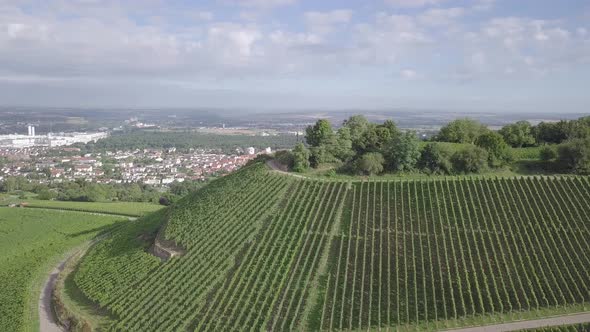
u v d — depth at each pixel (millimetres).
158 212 116625
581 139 93312
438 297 63062
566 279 64312
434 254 70938
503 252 69812
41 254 100375
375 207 83062
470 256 69250
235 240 78938
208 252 77812
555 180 85625
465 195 83812
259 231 80188
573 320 57688
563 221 74938
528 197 81688
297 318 61438
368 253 72500
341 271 69188
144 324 64625
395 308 62000
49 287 83312
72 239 110562
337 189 89688
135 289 73188
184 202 103688
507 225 75062
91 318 68438
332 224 78750
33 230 121188
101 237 110250
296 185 92000
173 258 79312
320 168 100375
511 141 111812
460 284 63781
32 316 71812
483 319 58938
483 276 65000
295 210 84000
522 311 59719
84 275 82750
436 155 95312
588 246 69438
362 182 91188
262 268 70938
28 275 88125
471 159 93875
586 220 74875
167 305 67625
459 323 58750
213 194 97562
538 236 72438
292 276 68312
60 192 193625
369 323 59688
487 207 79688
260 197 89688
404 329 58750
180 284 71812
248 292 67125
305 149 100000
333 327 59969
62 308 71625
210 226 84688
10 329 67438
